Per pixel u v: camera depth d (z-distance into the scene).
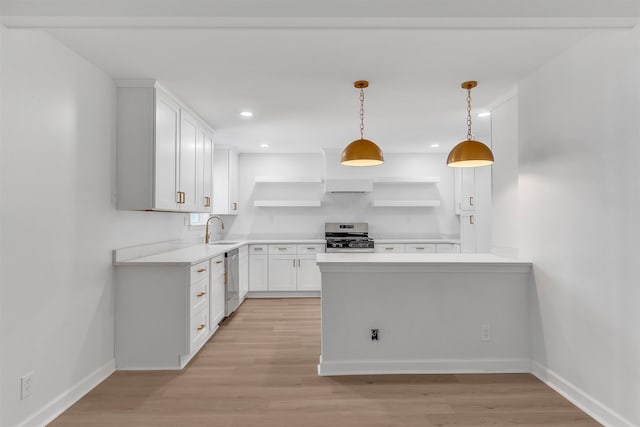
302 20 1.91
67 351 2.42
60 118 2.37
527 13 1.88
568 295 2.50
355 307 2.91
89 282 2.66
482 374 2.89
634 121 1.98
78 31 2.22
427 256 3.26
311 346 3.56
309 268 5.82
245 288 5.55
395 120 4.27
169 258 3.27
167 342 3.01
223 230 6.31
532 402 2.45
